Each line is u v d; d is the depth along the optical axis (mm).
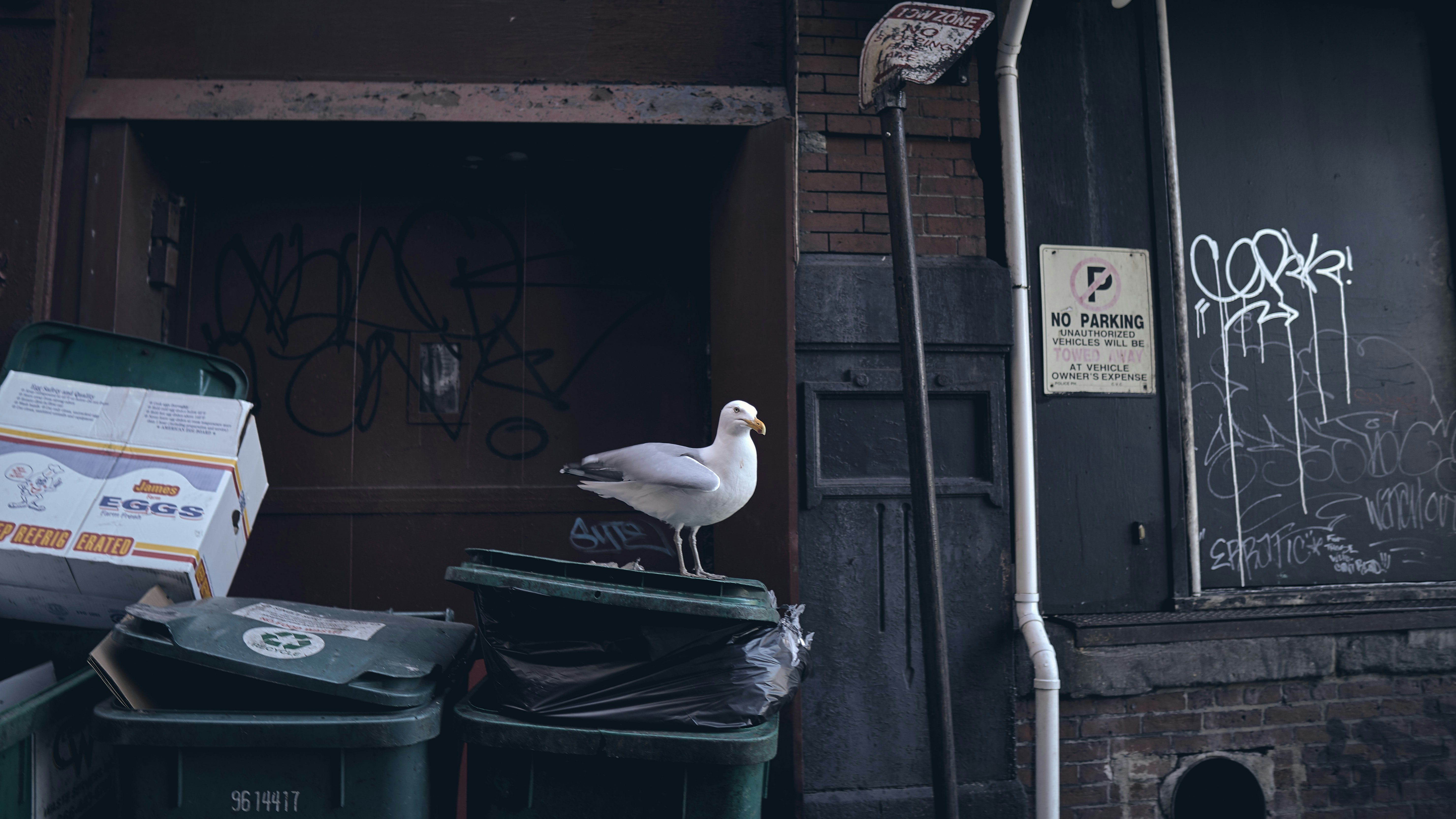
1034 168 3949
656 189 4090
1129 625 3664
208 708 2127
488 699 2266
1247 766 3764
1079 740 3658
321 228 3908
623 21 3766
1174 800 3689
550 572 2311
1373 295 4234
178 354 3100
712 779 2129
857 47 3699
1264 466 4062
